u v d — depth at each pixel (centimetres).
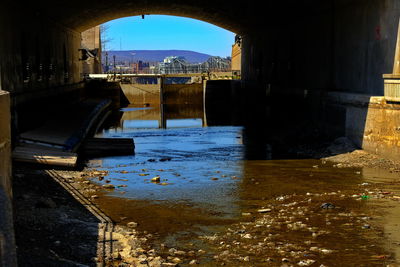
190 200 1454
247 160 2155
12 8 2236
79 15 3962
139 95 5753
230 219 1255
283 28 3634
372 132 2067
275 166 1992
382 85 2105
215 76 6259
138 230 1165
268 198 1472
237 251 1012
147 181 1714
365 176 1742
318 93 2711
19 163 1806
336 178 1727
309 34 3052
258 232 1138
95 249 977
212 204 1407
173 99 5775
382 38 2086
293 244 1050
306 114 2953
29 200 1293
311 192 1537
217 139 2914
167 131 3359
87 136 2825
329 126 2541
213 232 1149
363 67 2291
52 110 3266
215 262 950
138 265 912
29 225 1071
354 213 1279
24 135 2188
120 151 2384
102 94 5366
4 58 2048
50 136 2308
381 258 962
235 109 5178
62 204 1341
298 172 1856
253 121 3988
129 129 3503
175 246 1052
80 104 4297
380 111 2000
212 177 1786
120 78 5981
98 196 1492
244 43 5169
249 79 4872
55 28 3569
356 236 1095
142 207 1376
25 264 811
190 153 2381
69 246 973
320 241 1066
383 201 1395
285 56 3603
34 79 2728
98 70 7506
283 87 3559
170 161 2153
